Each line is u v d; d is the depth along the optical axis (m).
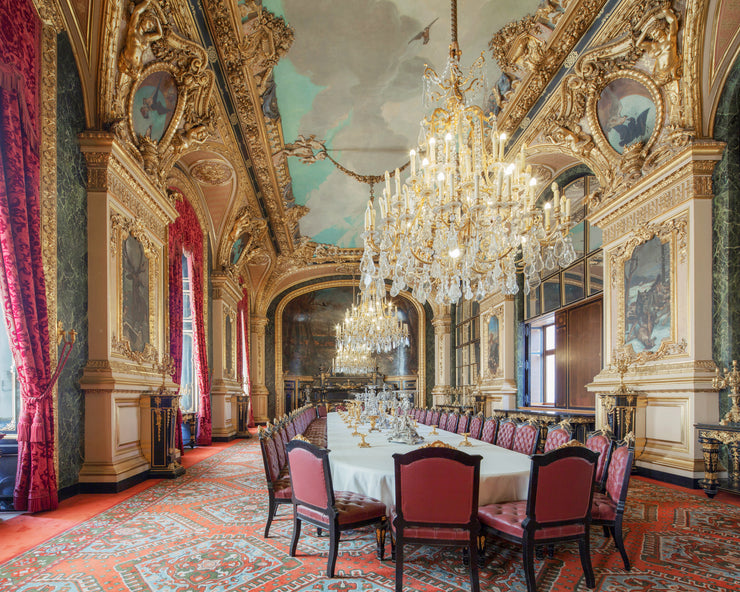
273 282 18.83
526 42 7.04
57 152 5.31
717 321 6.19
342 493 3.81
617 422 6.78
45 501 4.80
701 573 3.31
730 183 6.21
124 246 6.50
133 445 6.49
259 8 6.52
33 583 3.14
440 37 7.44
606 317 8.12
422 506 3.00
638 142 7.22
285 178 11.65
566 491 3.08
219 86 7.70
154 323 7.51
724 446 5.91
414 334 20.70
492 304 14.07
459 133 5.52
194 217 10.53
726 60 6.11
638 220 7.35
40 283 4.80
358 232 15.57
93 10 5.45
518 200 5.30
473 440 5.58
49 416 4.87
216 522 4.50
